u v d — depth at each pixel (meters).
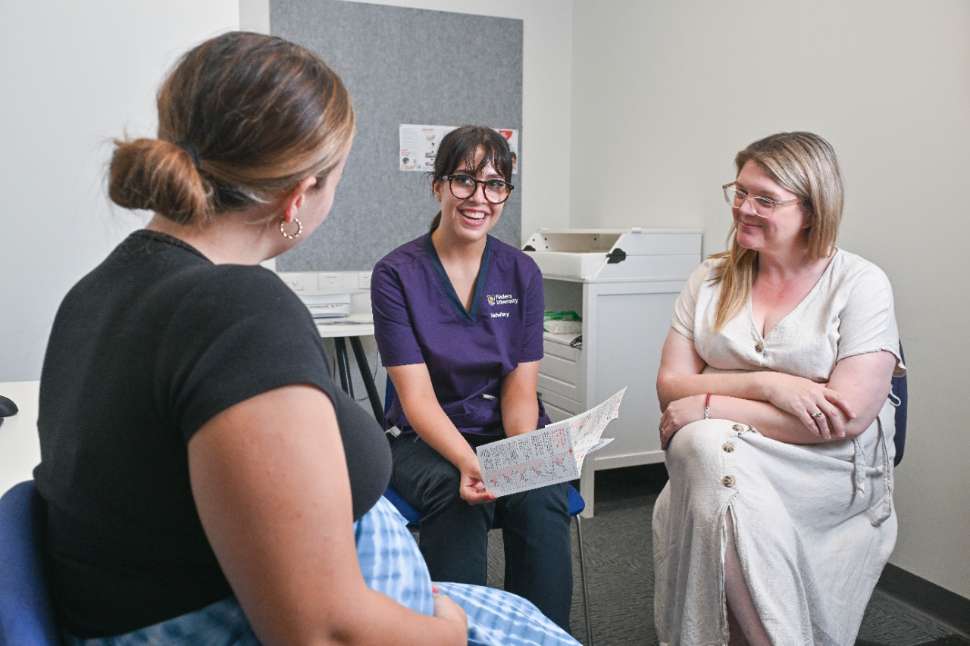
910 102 1.93
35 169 1.94
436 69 3.30
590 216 3.42
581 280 2.50
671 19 2.82
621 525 2.48
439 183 1.59
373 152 3.25
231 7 2.02
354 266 3.30
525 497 1.49
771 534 1.33
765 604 1.31
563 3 3.47
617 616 1.91
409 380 1.56
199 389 0.50
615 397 1.33
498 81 3.40
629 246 2.54
